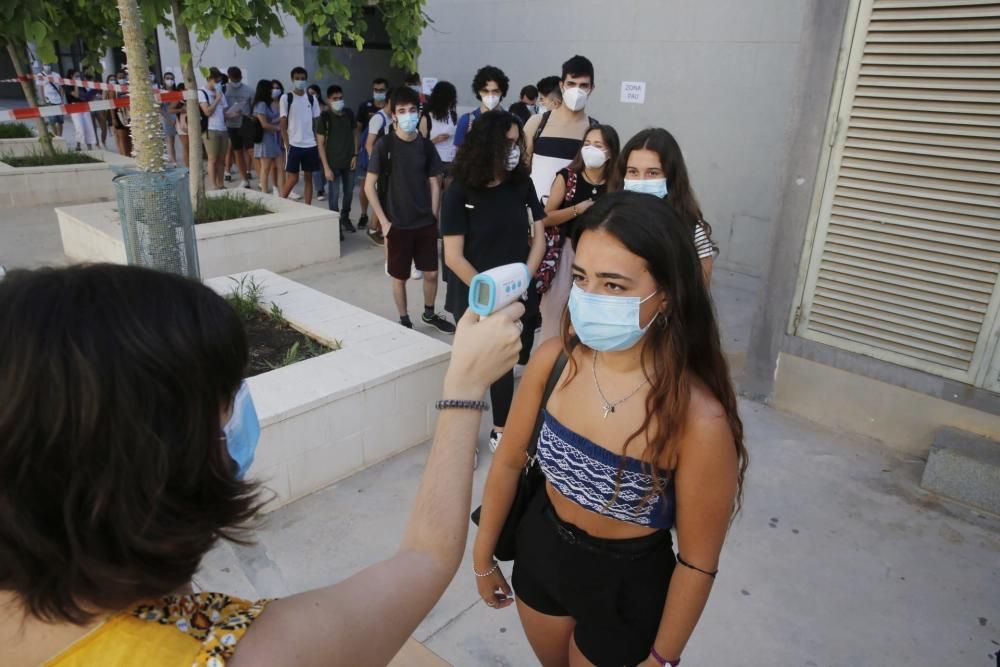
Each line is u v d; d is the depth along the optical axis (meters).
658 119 7.33
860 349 3.92
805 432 4.07
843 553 3.08
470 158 3.30
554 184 3.92
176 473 0.68
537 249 3.64
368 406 3.54
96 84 9.65
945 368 3.65
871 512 3.37
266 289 4.87
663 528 1.58
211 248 6.36
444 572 0.92
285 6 5.80
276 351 4.07
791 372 4.23
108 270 0.69
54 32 7.59
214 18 5.53
